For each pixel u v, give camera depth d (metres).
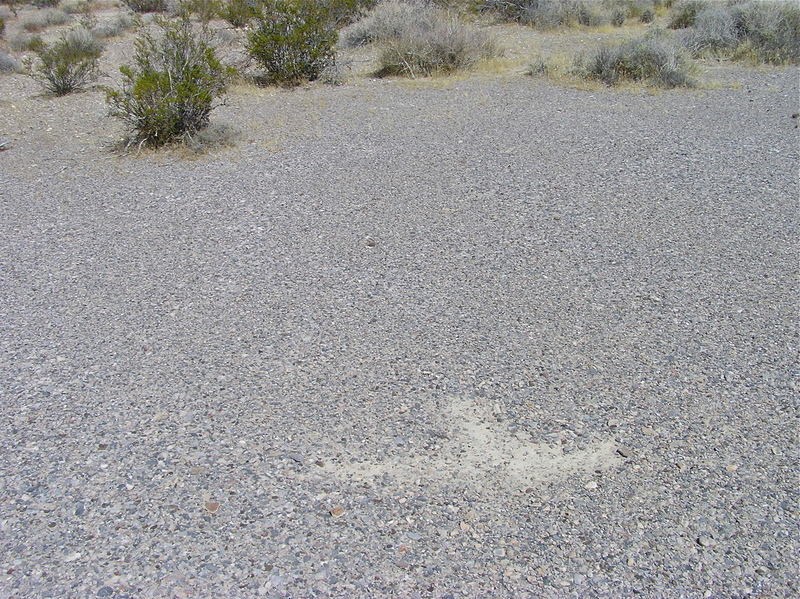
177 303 5.84
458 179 8.53
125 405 4.56
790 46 16.08
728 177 8.40
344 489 3.84
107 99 10.62
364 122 11.30
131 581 3.31
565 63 14.85
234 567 3.37
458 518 3.64
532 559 3.40
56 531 3.60
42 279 6.36
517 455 4.06
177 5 26.08
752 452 4.05
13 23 29.19
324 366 4.90
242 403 4.54
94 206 8.12
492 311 5.55
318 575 3.32
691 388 4.60
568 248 6.62
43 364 5.05
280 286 6.05
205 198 8.23
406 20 18.41
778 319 5.36
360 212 7.62
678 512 3.66
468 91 13.39
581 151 9.49
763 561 3.37
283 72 14.64
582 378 4.71
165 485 3.88
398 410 4.43
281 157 9.65
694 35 16.92
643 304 5.62
